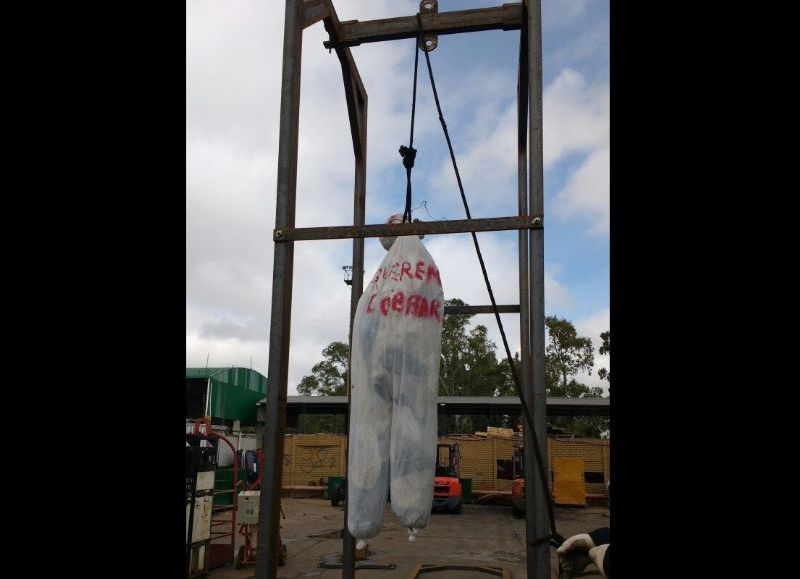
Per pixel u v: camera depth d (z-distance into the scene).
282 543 9.39
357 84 3.11
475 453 24.33
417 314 2.17
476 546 11.48
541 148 2.13
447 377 39.78
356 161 3.17
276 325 2.19
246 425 24.72
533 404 2.01
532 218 2.07
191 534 7.42
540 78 2.18
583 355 40.66
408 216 2.53
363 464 2.13
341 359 47.88
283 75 2.37
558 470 21.36
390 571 8.72
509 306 2.94
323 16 2.61
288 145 2.31
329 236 2.19
